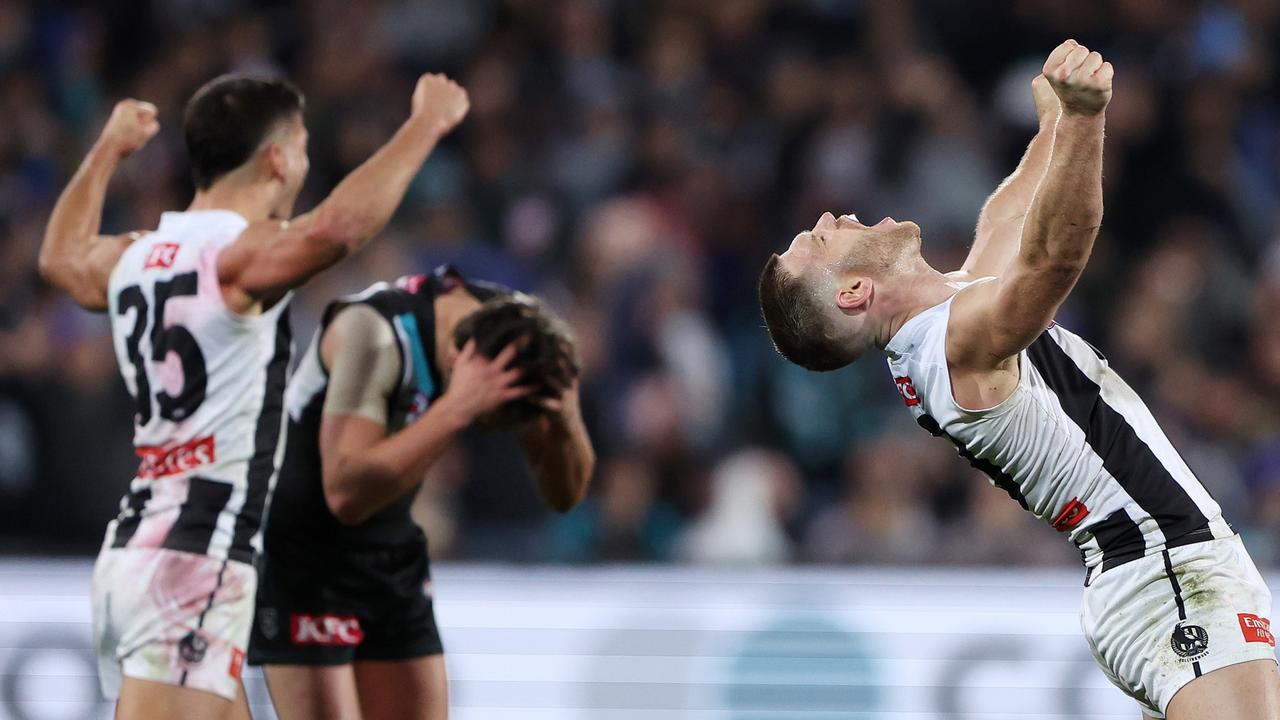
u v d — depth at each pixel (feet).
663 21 125.08
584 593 74.43
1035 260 38.93
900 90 119.96
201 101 48.32
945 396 42.42
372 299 50.52
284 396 47.67
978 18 128.98
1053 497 43.96
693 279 106.22
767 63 124.16
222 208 48.14
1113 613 43.62
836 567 77.46
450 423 47.44
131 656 45.09
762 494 90.53
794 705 74.28
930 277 44.16
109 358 91.25
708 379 100.42
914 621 75.00
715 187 114.42
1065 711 74.38
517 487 88.02
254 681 69.10
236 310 46.16
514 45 124.26
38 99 117.60
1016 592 75.36
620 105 119.24
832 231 45.52
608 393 96.43
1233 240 115.75
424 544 53.62
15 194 110.32
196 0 127.13
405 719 53.67
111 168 51.80
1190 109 121.29
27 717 70.08
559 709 73.46
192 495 45.83
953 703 74.54
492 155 115.24
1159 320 104.99
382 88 119.55
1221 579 42.57
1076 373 43.78
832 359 45.37
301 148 49.44
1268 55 130.72
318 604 51.62
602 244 105.60
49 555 73.41
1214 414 100.01
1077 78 36.96
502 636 73.72
